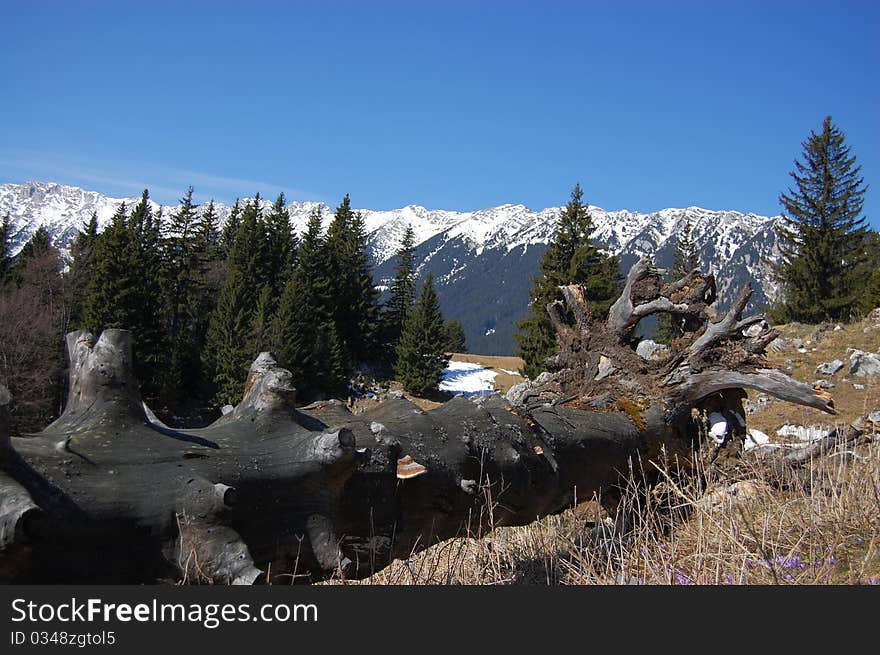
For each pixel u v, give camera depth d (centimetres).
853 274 3816
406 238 6688
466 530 397
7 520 203
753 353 603
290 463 290
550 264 4194
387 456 337
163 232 5831
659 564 406
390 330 6419
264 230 5972
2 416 213
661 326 3738
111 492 238
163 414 3909
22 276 4625
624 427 557
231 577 250
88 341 289
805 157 4038
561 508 489
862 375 1466
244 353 3906
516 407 452
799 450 600
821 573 358
